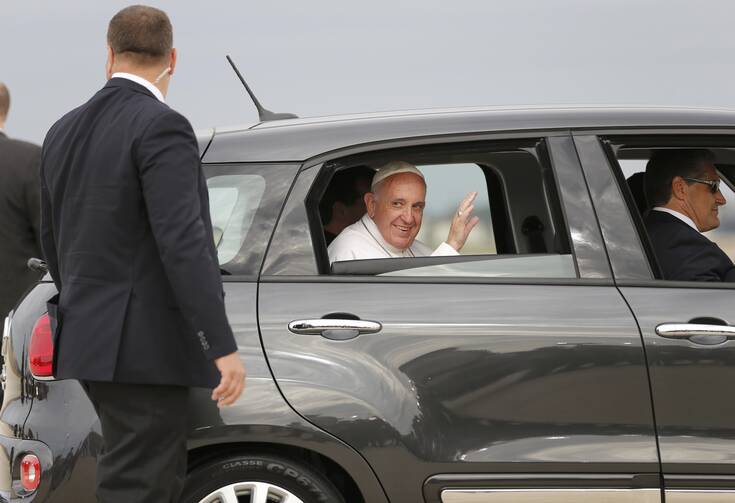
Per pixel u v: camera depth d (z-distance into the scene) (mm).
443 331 13641
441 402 13562
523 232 15062
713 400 13758
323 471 14430
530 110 14867
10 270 22953
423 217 15109
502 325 13695
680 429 13719
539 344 13656
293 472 13766
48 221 13469
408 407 13492
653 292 14023
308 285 13789
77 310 12602
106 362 12430
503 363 13625
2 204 22938
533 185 15016
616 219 14273
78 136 12789
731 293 14148
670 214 15734
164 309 12562
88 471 13422
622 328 13758
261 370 13461
